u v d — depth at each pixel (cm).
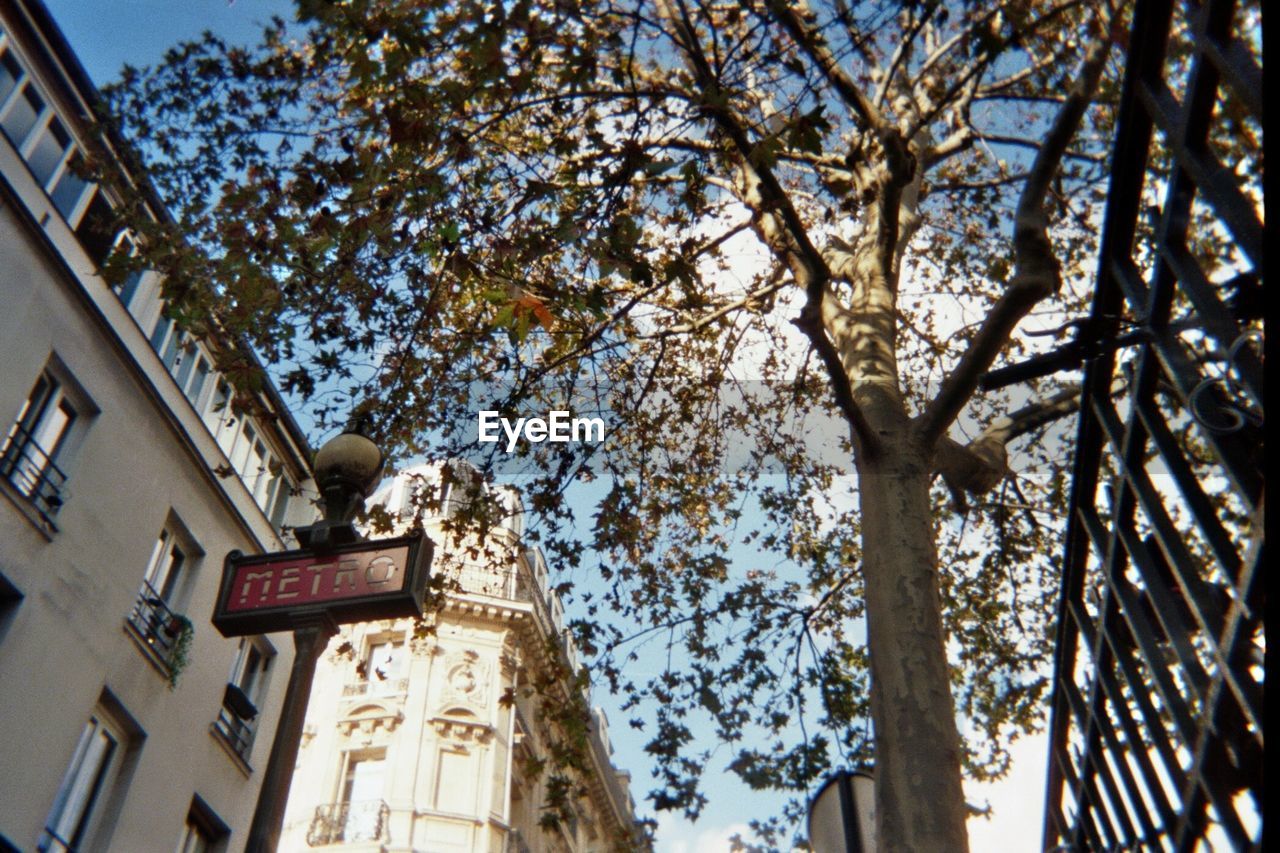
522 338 959
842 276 1190
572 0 966
